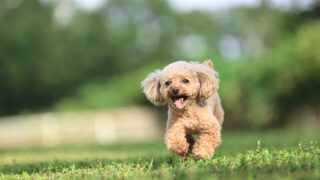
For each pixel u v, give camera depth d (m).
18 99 33.31
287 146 6.72
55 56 33.47
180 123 5.34
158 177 4.05
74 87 34.00
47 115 25.45
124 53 36.06
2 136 24.52
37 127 24.97
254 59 22.03
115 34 36.00
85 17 35.31
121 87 30.22
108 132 25.38
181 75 5.30
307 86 20.19
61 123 25.14
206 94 5.35
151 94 5.65
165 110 25.67
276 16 22.95
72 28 34.56
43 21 33.66
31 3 33.62
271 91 20.80
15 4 33.62
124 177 4.29
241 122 22.53
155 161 5.68
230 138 12.28
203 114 5.28
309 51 19.78
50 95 33.69
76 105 31.59
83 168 5.52
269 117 21.22
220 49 37.59
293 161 4.53
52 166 5.94
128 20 36.94
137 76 28.19
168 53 37.16
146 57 36.78
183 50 37.78
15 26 32.78
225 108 22.53
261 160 4.73
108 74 35.41
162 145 10.20
